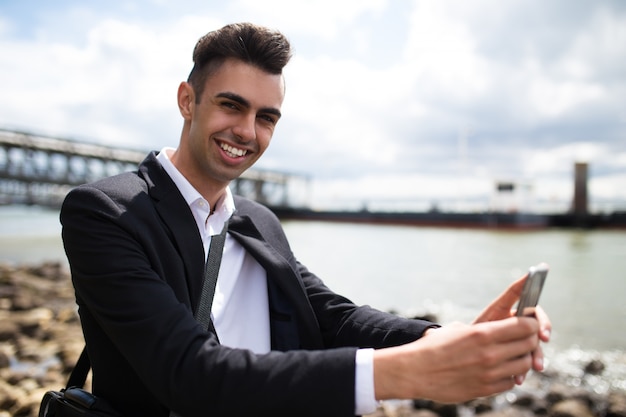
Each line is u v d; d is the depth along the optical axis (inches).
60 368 194.1
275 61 48.9
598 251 794.2
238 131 49.0
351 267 593.9
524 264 625.6
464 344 31.6
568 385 206.4
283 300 57.1
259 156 52.2
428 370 32.0
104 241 41.4
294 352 35.3
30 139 1224.2
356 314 55.3
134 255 41.4
